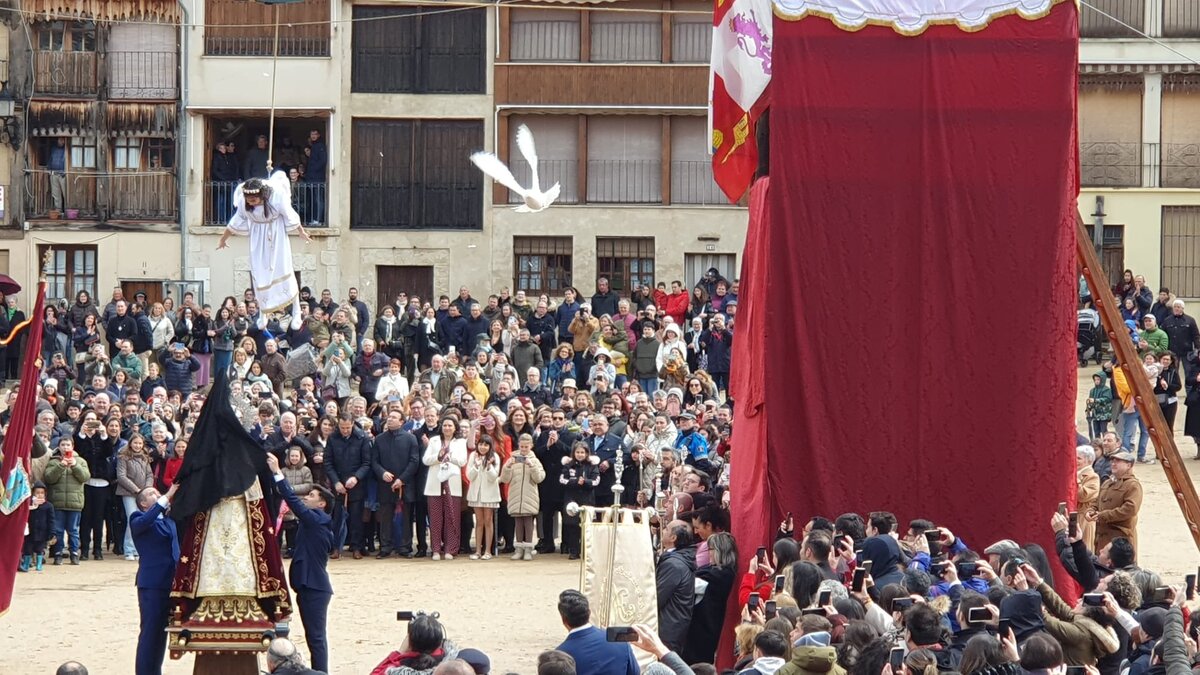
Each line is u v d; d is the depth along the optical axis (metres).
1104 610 12.12
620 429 24.61
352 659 17.27
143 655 15.05
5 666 17.08
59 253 44.31
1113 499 18.73
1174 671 10.15
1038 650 10.52
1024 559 14.00
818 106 16.86
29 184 44.03
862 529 15.16
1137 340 33.94
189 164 43.88
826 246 16.86
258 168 44.31
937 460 16.84
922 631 10.98
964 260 16.86
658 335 34.72
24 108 43.78
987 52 16.88
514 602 20.45
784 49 16.88
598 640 11.81
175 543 15.19
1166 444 17.48
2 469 16.83
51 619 19.59
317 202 44.12
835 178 16.86
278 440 24.09
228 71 43.72
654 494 22.69
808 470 16.80
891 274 16.84
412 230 44.19
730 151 19.27
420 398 26.80
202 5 43.69
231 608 14.50
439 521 24.12
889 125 16.88
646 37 43.88
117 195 44.06
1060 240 16.88
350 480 23.97
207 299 44.00
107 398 25.00
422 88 44.00
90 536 24.08
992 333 16.86
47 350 37.00
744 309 18.23
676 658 10.59
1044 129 16.88
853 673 10.66
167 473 23.98
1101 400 30.98
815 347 16.84
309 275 44.19
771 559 16.62
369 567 23.33
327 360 32.06
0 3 43.66
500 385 27.89
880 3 16.91
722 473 20.20
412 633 11.55
